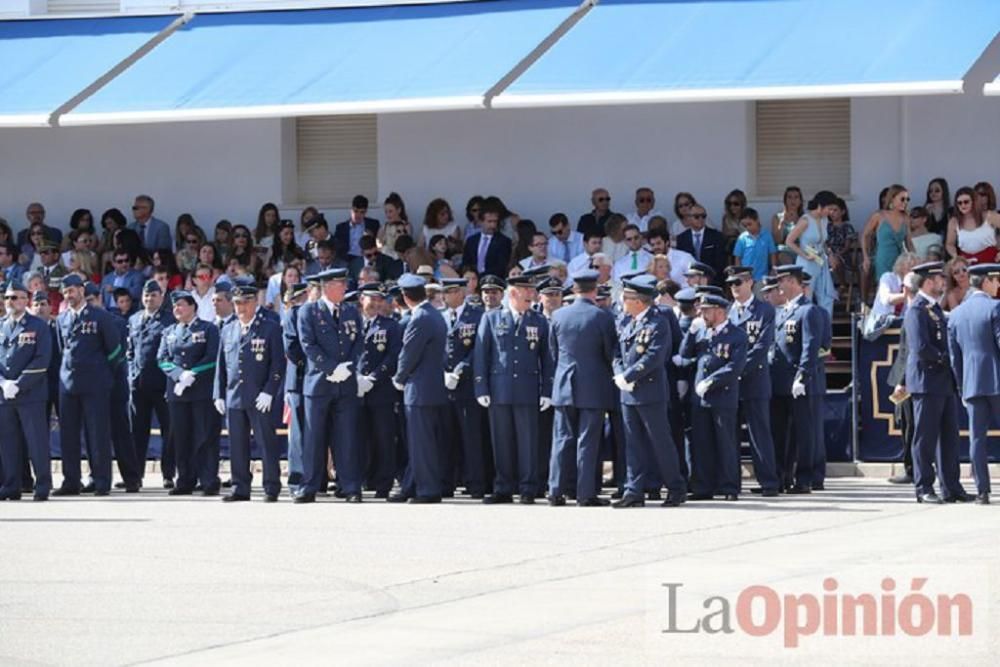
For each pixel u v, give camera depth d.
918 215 29.89
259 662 13.64
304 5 34.62
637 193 32.03
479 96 29.69
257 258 32.81
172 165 35.69
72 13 36.12
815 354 24.59
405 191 34.59
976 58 28.33
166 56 33.78
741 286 24.45
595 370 23.12
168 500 25.48
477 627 14.74
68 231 36.09
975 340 22.61
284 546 19.59
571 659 13.45
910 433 26.16
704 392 23.73
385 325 25.27
